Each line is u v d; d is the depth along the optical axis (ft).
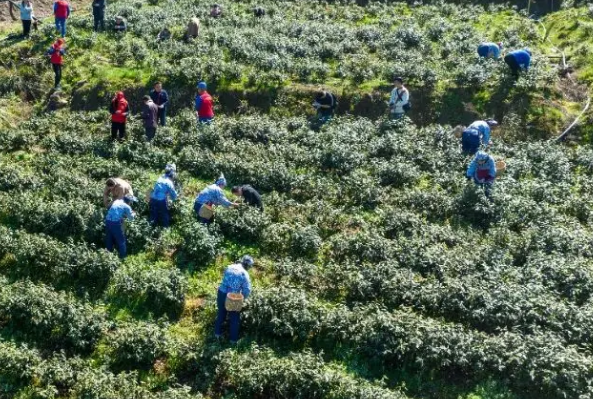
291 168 83.76
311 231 70.08
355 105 99.40
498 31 120.57
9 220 72.74
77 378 53.78
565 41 115.44
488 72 100.83
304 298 60.08
